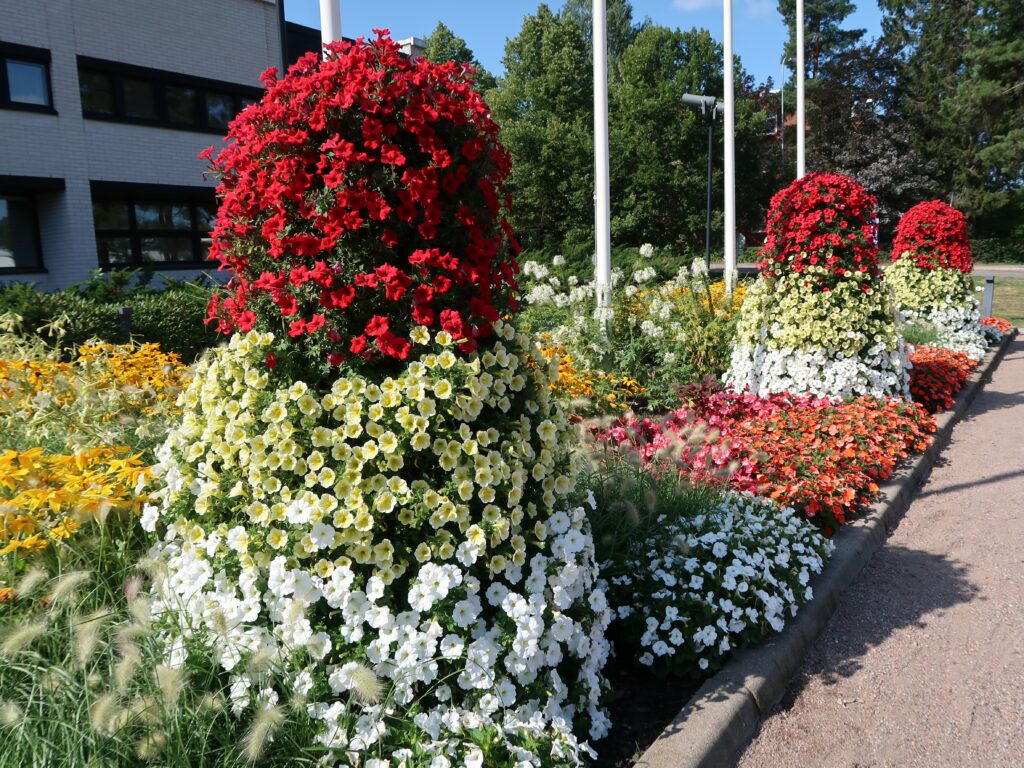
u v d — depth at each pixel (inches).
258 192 101.4
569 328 323.0
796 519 165.0
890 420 254.1
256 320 104.3
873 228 293.6
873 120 1653.5
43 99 508.7
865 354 287.4
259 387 100.5
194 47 593.3
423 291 99.2
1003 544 190.7
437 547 96.3
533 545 105.4
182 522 103.0
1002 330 568.4
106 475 114.3
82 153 526.0
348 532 94.3
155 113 576.1
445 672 95.3
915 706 123.8
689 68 1460.4
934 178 1585.9
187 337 376.2
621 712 117.0
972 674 132.6
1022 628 148.2
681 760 100.7
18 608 101.7
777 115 2031.3
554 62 1407.5
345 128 100.8
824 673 133.6
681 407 253.0
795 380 282.4
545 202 1279.5
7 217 512.1
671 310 368.5
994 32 1434.5
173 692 79.3
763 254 300.2
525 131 1252.5
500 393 104.5
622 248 804.6
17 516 107.6
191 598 98.3
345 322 100.6
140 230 576.4
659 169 1362.0
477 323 106.2
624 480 154.6
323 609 96.6
